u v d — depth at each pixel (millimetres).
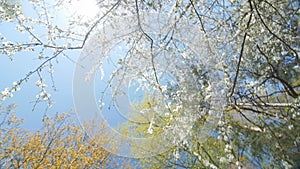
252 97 3426
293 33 3107
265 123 3643
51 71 2719
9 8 2689
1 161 7289
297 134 3580
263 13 2783
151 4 2443
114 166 7652
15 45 2645
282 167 3928
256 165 4414
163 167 5867
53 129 7727
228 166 4082
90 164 7992
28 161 7578
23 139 7484
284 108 3391
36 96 2666
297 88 3834
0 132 7121
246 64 3305
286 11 3121
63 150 8031
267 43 3125
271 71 3402
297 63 3246
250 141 4207
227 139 2820
